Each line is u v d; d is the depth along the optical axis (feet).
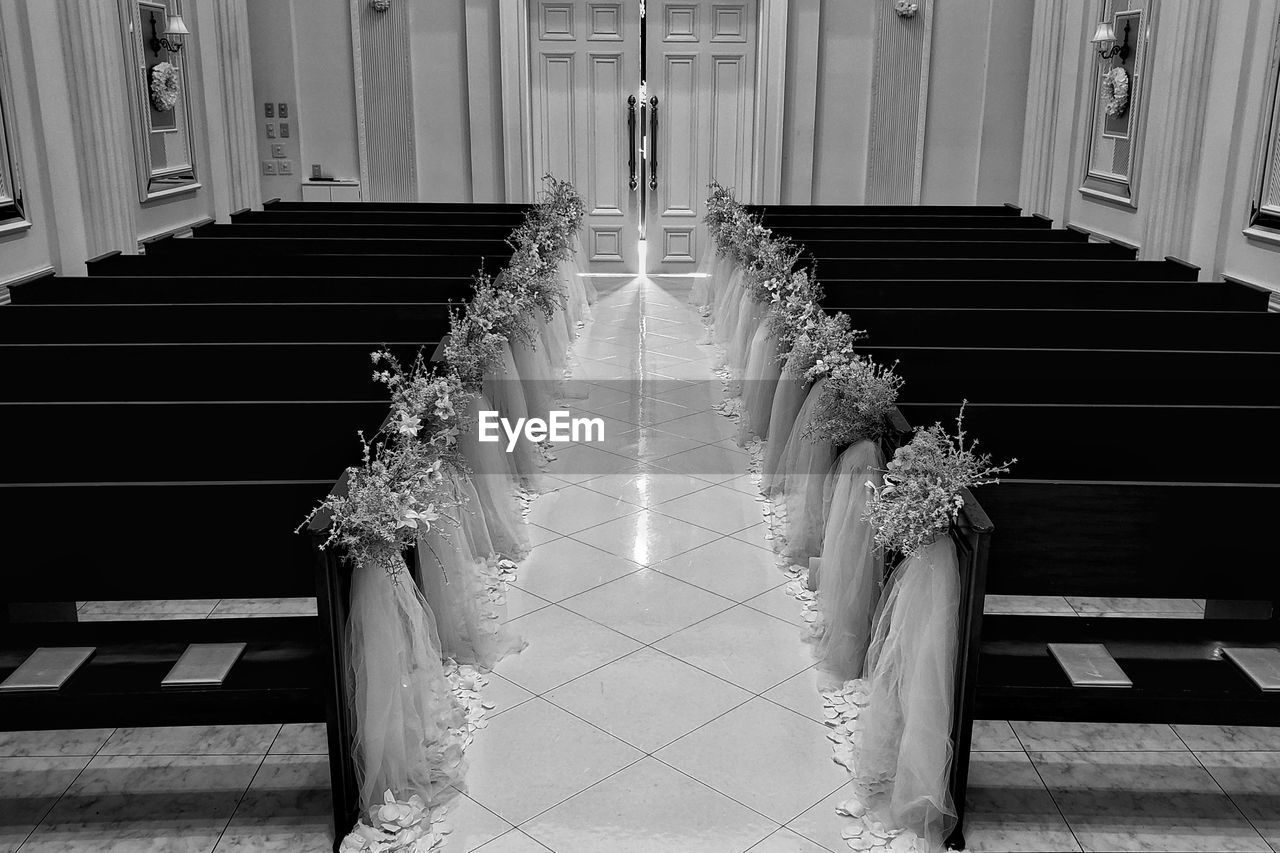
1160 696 8.87
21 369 12.15
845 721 10.56
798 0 29.40
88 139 17.92
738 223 23.13
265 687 8.87
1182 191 18.20
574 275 27.04
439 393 11.26
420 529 9.87
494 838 8.95
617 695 11.07
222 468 10.62
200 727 10.92
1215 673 9.14
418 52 29.91
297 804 9.64
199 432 10.51
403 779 9.14
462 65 30.04
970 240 20.85
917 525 8.49
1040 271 17.67
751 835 9.00
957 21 29.55
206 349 12.26
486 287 15.84
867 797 9.41
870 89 30.14
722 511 15.84
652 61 31.17
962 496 8.62
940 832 9.04
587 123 31.71
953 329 14.35
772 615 12.77
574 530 15.16
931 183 30.76
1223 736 10.83
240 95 26.35
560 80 31.32
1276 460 10.62
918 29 29.55
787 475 15.17
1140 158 20.24
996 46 29.35
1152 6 19.48
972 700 8.66
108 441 10.46
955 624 8.61
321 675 9.05
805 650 11.98
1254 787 10.00
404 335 14.38
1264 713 8.92
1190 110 17.83
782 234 21.91
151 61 21.01
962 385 12.51
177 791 9.84
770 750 10.16
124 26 19.83
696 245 32.89
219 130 24.56
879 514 8.98
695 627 12.47
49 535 8.76
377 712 8.76
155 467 10.57
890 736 9.45
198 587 8.95
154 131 21.27
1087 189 22.79
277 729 10.88
